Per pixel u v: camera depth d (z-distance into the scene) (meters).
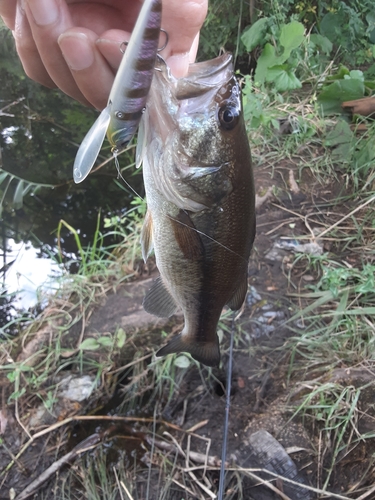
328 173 0.75
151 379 0.51
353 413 0.42
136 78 0.19
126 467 0.44
